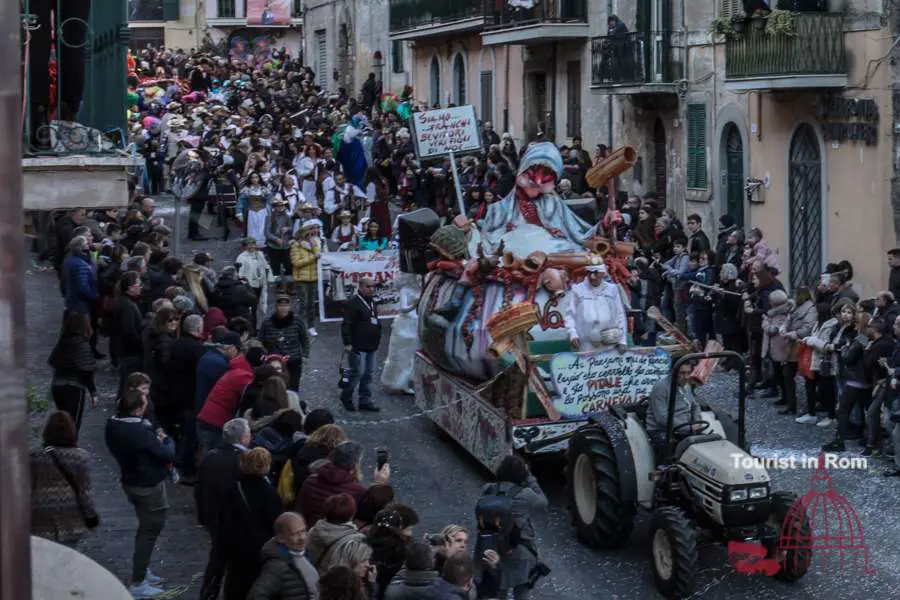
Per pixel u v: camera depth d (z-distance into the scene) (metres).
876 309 14.78
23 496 3.18
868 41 20.66
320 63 54.50
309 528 8.96
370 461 14.27
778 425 15.41
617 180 28.50
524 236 14.19
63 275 18.53
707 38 25.52
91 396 13.31
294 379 14.99
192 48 65.81
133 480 10.01
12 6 3.22
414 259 15.30
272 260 23.36
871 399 14.12
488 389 13.12
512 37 32.94
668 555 10.32
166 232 20.33
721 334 17.58
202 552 11.38
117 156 12.68
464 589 7.41
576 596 10.41
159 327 13.41
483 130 32.09
